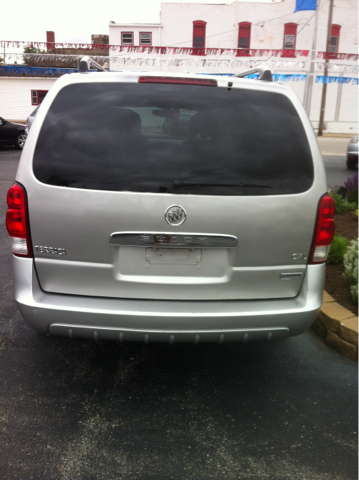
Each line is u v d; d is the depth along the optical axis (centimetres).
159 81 253
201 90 253
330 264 473
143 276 248
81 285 249
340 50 3256
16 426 246
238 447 237
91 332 249
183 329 247
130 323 246
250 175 243
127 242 240
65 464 221
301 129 255
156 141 242
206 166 240
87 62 266
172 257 246
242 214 241
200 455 230
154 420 255
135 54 2786
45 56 1595
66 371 301
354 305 371
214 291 252
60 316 248
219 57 2805
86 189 237
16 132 1664
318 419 260
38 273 251
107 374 299
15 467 219
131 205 236
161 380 295
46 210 240
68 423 250
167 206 236
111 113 246
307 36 3198
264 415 262
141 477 215
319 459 230
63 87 252
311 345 344
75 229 241
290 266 257
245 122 249
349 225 615
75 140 242
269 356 327
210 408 267
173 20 3117
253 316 250
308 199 250
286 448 237
